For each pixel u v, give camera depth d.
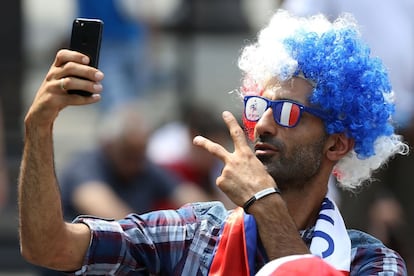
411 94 18.47
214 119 22.53
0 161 22.56
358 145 10.10
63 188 19.97
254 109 9.96
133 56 26.64
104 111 26.27
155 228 10.04
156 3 28.39
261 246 9.70
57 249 9.67
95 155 20.25
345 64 9.90
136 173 20.34
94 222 9.93
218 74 28.11
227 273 9.71
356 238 10.05
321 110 9.88
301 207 10.04
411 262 18.88
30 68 27.09
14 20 24.95
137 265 10.02
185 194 20.89
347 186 10.45
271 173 9.89
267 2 29.20
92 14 26.42
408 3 18.33
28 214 9.49
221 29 28.59
